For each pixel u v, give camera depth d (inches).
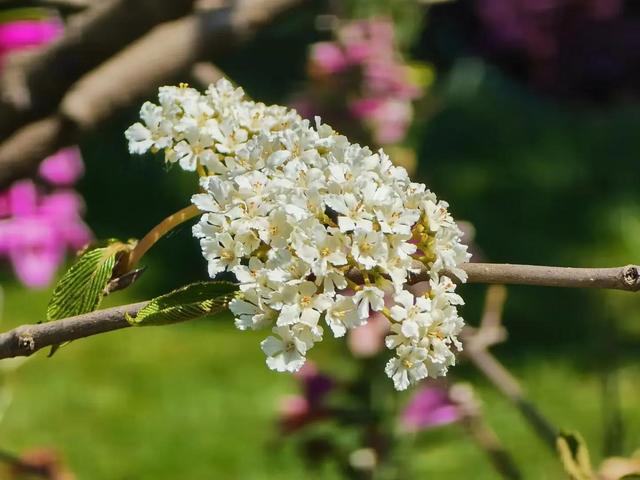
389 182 28.2
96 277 29.0
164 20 38.4
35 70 38.8
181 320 27.4
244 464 94.9
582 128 168.1
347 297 27.2
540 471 89.1
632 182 155.8
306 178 27.8
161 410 103.0
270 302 27.0
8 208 47.5
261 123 30.2
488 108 169.2
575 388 105.5
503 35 90.1
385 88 61.3
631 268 28.4
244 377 109.0
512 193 150.6
